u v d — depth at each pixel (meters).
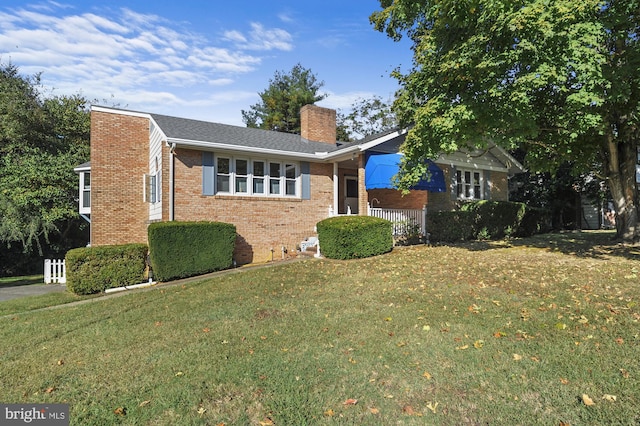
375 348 5.29
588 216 27.17
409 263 11.65
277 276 10.86
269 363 4.93
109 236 16.52
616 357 4.68
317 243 16.06
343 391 4.18
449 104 11.52
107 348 5.79
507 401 3.89
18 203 19.91
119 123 16.97
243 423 3.65
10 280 18.80
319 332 6.05
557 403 3.81
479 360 4.79
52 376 4.84
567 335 5.42
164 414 3.85
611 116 12.63
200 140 14.45
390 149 17.30
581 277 8.60
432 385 4.25
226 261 13.55
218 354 5.30
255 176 16.28
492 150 20.89
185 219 14.33
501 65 10.02
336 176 18.17
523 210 20.14
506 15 9.47
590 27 9.09
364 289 8.73
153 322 7.09
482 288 8.12
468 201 19.50
